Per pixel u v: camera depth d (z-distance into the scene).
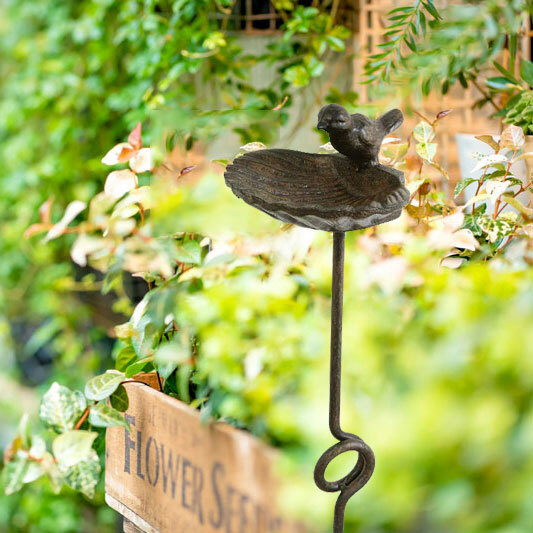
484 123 1.92
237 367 1.18
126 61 2.64
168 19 2.37
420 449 0.58
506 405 0.57
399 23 1.56
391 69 1.60
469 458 0.53
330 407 0.83
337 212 0.72
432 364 0.72
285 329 1.20
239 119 1.93
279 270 1.27
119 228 1.32
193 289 1.32
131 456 1.21
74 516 2.74
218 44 2.03
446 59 1.49
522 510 0.47
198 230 1.42
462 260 1.24
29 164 3.39
